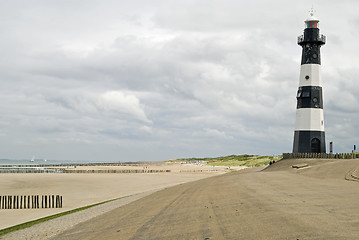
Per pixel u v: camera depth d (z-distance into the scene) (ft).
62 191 211.00
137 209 101.71
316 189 99.35
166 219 75.77
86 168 615.16
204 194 112.06
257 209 71.67
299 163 213.46
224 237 53.62
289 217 60.64
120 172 458.50
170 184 252.42
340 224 53.06
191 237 56.65
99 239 67.10
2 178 307.99
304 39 242.17
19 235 86.17
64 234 79.71
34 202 154.81
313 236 47.44
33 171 476.54
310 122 237.25
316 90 240.12
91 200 167.94
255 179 147.33
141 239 60.90
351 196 80.84
